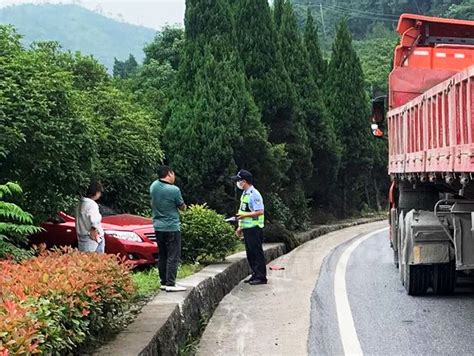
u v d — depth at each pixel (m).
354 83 31.27
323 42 65.12
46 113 8.76
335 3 72.69
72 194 9.53
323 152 25.98
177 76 18.03
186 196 16.62
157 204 8.59
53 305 4.49
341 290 10.41
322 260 14.59
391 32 65.00
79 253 6.60
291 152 21.28
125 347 5.39
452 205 9.36
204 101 16.73
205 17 17.86
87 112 12.83
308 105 25.59
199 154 16.48
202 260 11.58
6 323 3.62
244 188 11.42
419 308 8.91
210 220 11.53
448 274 9.60
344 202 30.66
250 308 9.17
